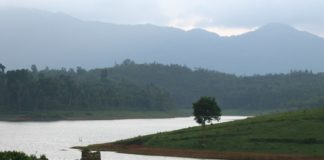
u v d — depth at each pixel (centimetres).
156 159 10519
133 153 11650
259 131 12188
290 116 13712
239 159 10631
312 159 10231
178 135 12662
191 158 10812
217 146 11388
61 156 10625
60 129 19838
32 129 19700
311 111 14425
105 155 11244
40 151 11731
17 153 4556
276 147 10969
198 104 13450
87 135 16875
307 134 11575
